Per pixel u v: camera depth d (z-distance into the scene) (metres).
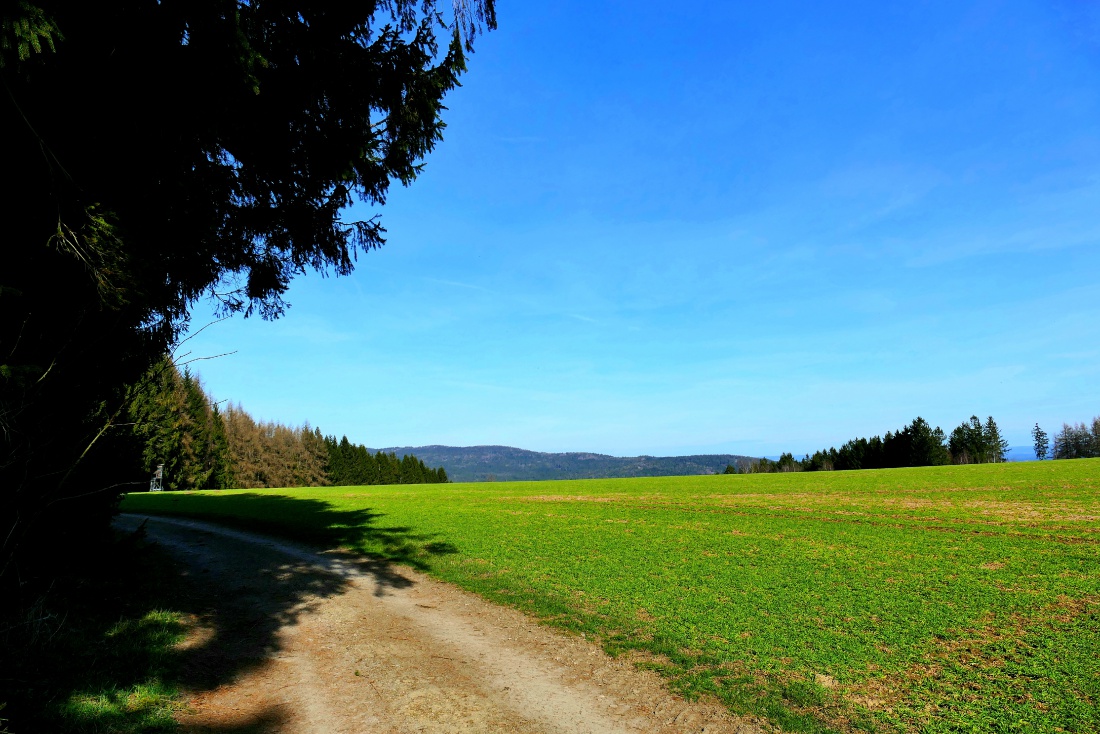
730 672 8.69
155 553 16.09
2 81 5.05
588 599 13.09
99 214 5.95
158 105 6.45
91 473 9.34
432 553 19.02
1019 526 24.23
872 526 25.27
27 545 8.12
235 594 12.91
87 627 8.39
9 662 6.64
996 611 11.90
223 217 8.59
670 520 28.34
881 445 115.69
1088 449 141.25
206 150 7.82
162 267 7.25
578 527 25.66
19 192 5.78
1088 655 9.24
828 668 8.84
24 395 5.79
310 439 105.94
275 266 10.11
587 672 8.72
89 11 5.57
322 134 8.77
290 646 9.58
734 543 20.94
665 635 10.41
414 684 8.03
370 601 12.84
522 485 69.00
